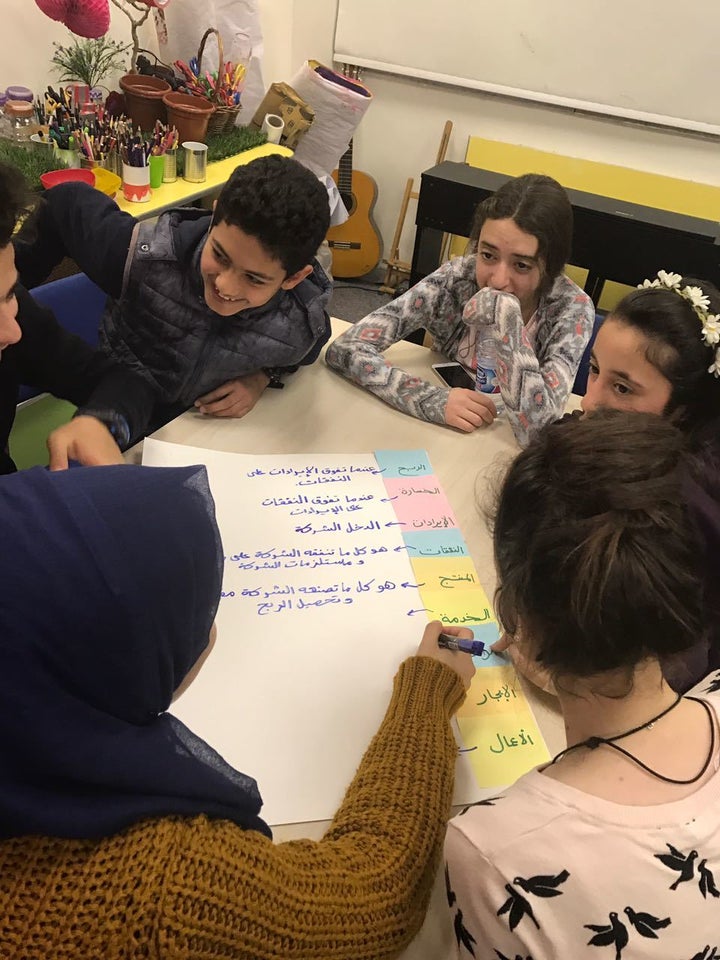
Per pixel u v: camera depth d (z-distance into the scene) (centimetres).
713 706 60
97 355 131
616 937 50
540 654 55
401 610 91
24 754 41
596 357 111
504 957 53
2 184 82
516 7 283
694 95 275
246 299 118
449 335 158
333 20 313
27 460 147
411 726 72
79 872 42
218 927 44
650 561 49
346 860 58
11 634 40
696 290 107
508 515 57
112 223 131
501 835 53
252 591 90
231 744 73
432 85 314
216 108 238
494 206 144
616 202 273
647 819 52
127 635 43
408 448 122
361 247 350
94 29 197
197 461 110
